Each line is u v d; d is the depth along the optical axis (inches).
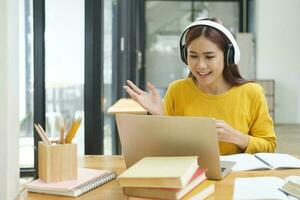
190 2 314.0
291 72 286.5
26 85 64.8
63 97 80.1
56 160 41.8
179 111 67.5
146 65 318.0
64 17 79.7
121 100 138.1
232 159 53.0
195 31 56.6
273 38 284.8
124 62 176.2
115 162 54.2
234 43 58.1
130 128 42.1
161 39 317.1
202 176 38.4
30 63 65.3
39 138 49.0
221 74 62.7
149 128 41.1
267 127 62.6
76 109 79.0
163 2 313.9
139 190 34.4
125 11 182.7
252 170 49.1
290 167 50.0
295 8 281.6
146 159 39.1
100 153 76.3
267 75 287.4
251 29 304.5
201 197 37.2
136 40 228.8
